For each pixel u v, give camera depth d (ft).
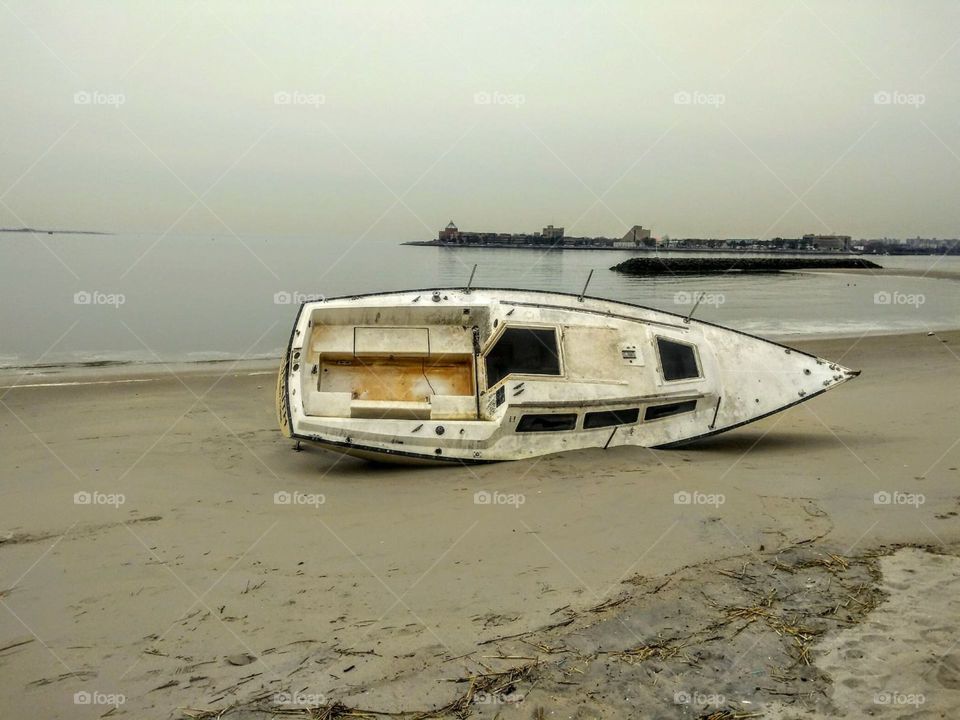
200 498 26.99
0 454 34.32
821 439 35.37
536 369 33.17
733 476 27.25
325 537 22.26
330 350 35.29
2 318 82.28
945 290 154.40
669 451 32.99
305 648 15.40
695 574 18.33
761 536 20.75
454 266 172.55
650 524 21.90
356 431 30.48
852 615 16.33
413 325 36.27
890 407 43.19
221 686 14.06
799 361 35.78
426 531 22.43
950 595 17.07
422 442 30.99
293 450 35.83
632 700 13.55
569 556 19.75
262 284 124.67
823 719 12.91
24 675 14.51
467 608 17.02
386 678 14.23
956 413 40.47
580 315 34.94
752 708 13.28
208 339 73.82
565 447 32.35
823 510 22.85
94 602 17.83
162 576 19.36
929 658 14.55
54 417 42.96
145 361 62.34
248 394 50.55
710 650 15.06
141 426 40.98
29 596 18.22
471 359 35.94
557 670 14.43
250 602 17.67
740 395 34.94
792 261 254.27
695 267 213.66
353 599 17.71
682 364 34.65
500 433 31.50
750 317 100.63
